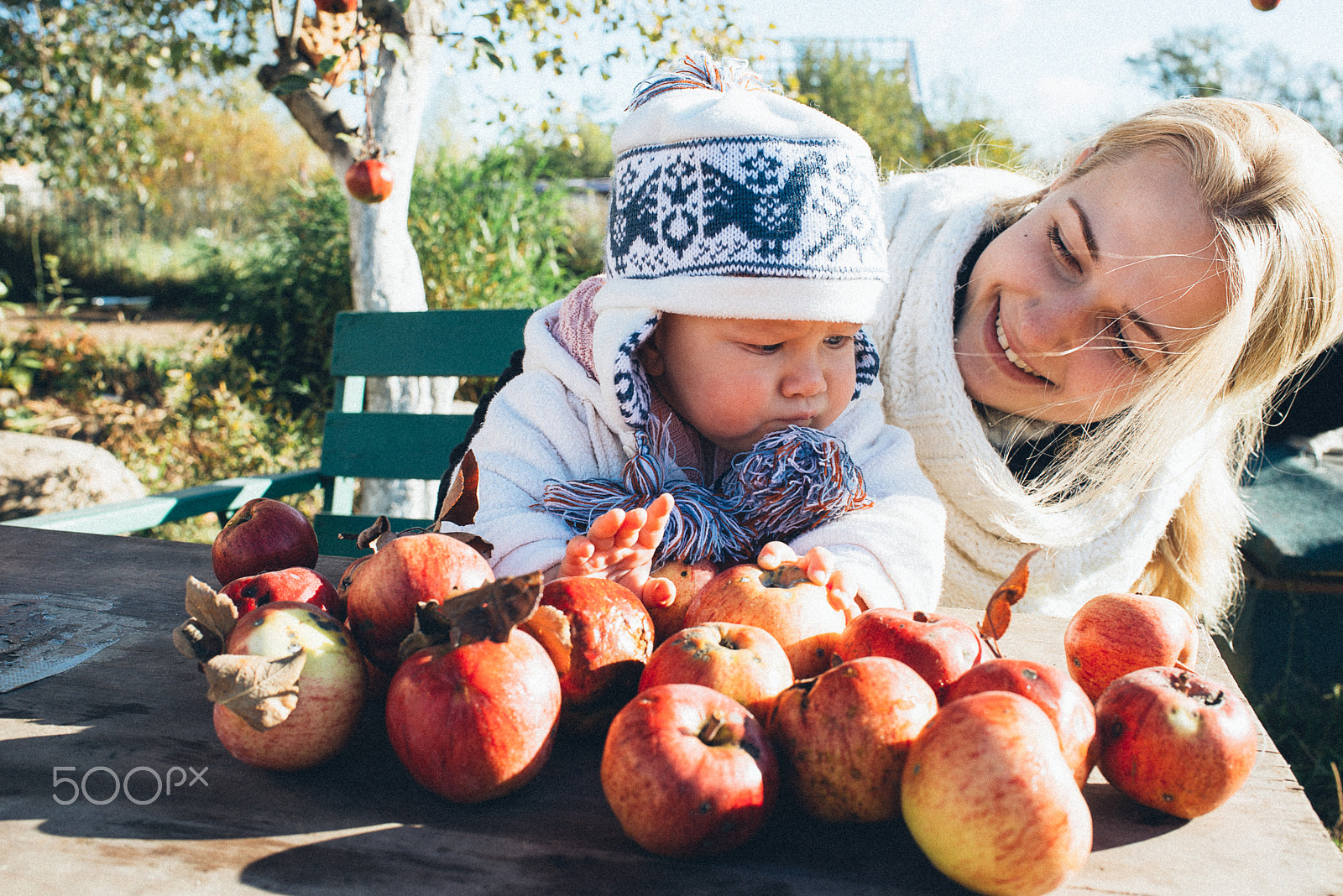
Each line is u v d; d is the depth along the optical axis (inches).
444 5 146.9
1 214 504.7
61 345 307.9
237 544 40.5
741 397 46.5
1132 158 57.0
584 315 54.9
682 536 42.1
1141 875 26.1
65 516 66.9
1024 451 71.9
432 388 143.3
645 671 31.6
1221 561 76.8
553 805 28.9
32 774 30.0
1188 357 54.4
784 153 44.3
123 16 226.2
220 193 578.2
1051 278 58.6
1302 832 28.5
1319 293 55.8
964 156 95.7
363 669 30.3
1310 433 110.0
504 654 27.9
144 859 25.3
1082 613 36.9
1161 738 27.9
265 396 249.3
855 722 26.5
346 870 25.1
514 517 45.1
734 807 24.9
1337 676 100.9
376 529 36.4
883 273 48.3
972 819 23.0
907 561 45.7
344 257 265.0
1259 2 96.9
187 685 37.8
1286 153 55.3
